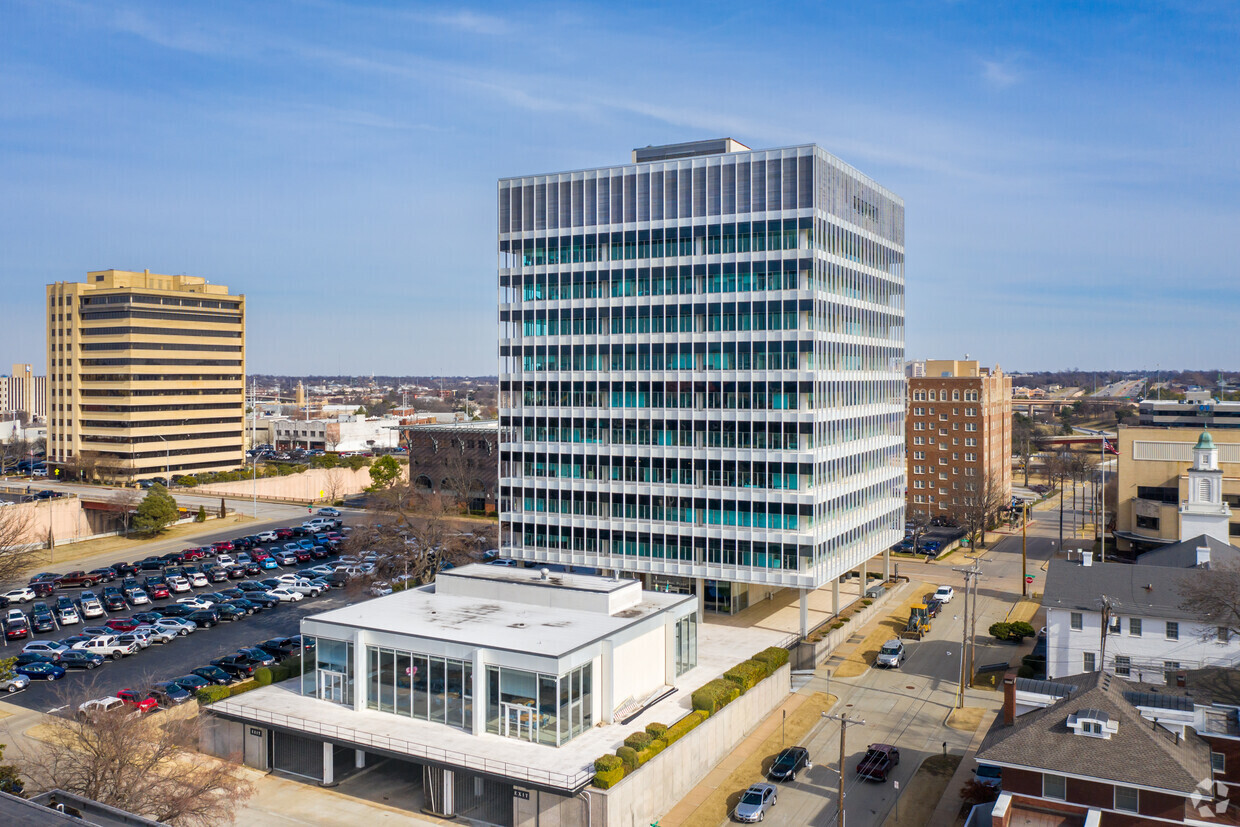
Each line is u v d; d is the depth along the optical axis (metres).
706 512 90.81
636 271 94.75
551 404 99.06
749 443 88.88
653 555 93.50
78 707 60.03
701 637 83.06
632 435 94.75
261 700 64.44
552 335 99.12
